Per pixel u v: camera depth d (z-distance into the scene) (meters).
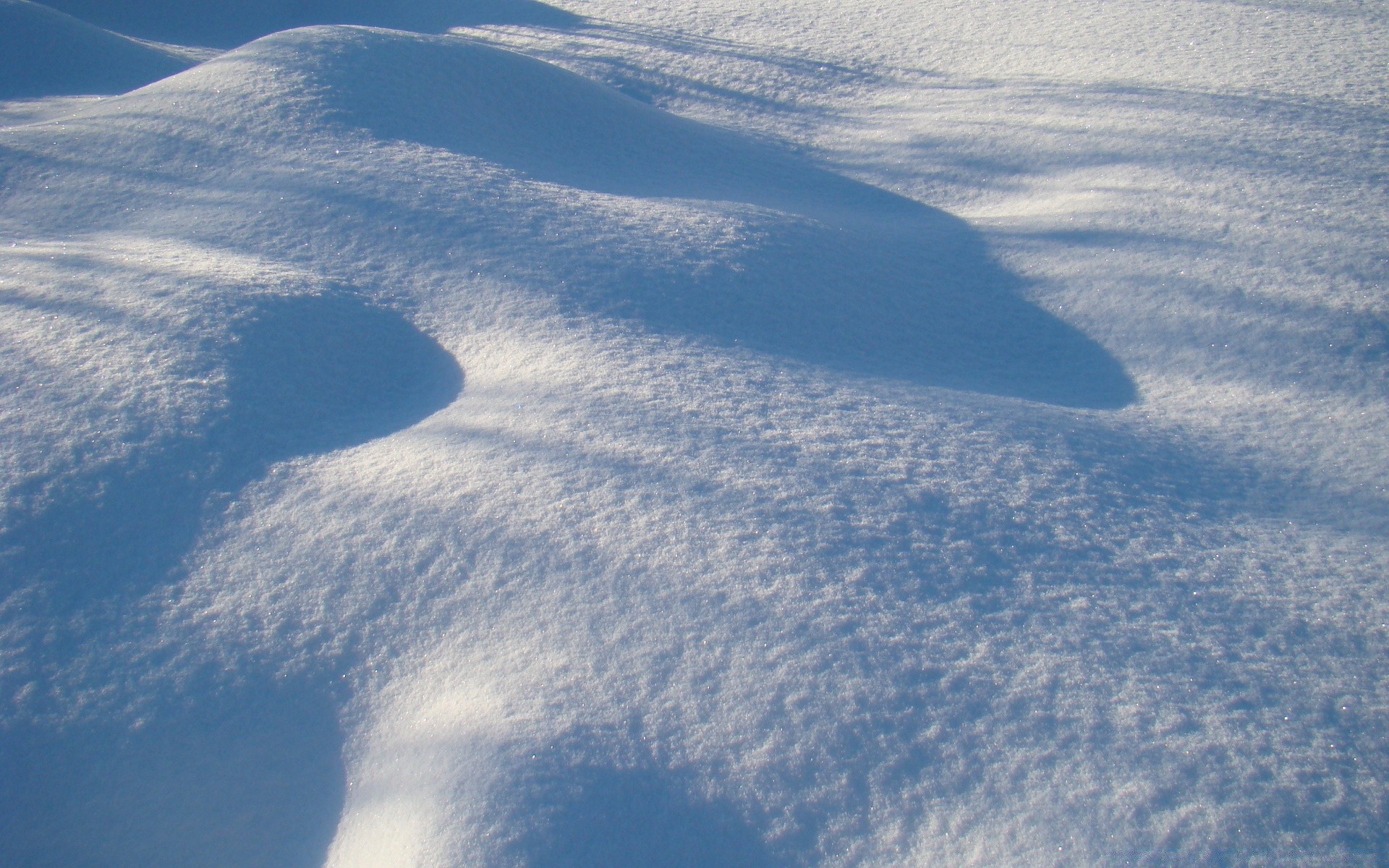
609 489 2.29
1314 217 4.34
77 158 4.20
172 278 3.06
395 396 2.83
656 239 3.78
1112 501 2.49
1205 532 2.43
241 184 3.91
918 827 1.58
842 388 3.00
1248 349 3.48
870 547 2.16
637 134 5.49
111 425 2.39
